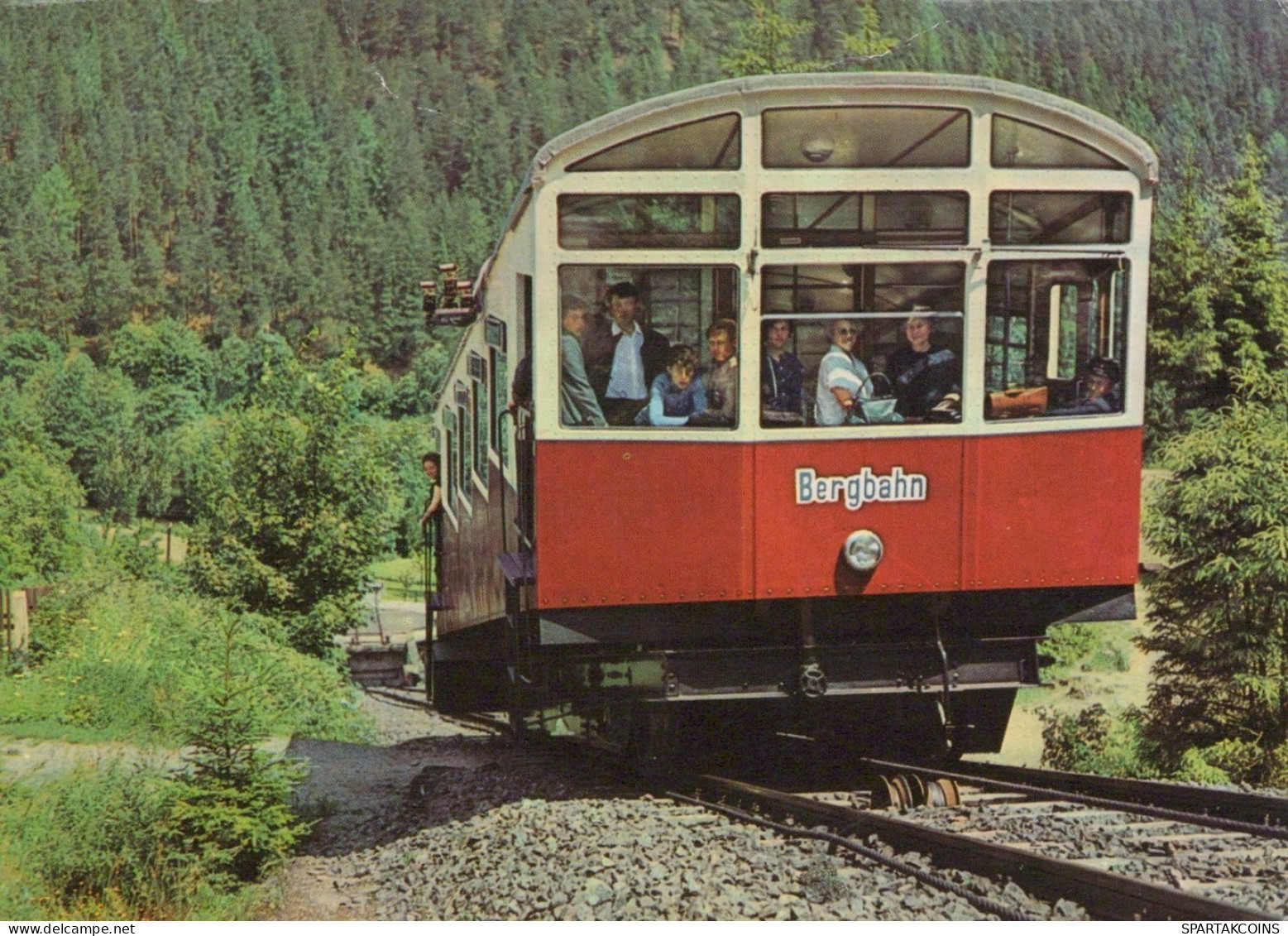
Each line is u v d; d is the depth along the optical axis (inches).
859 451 363.9
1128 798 358.0
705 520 362.3
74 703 547.5
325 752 585.6
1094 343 371.2
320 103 7593.5
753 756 437.4
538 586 360.2
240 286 6875.0
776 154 355.9
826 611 375.2
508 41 7746.1
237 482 929.5
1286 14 4621.1
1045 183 363.3
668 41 7701.8
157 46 7795.3
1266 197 1736.0
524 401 386.3
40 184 7160.4
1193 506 738.8
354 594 945.5
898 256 360.2
